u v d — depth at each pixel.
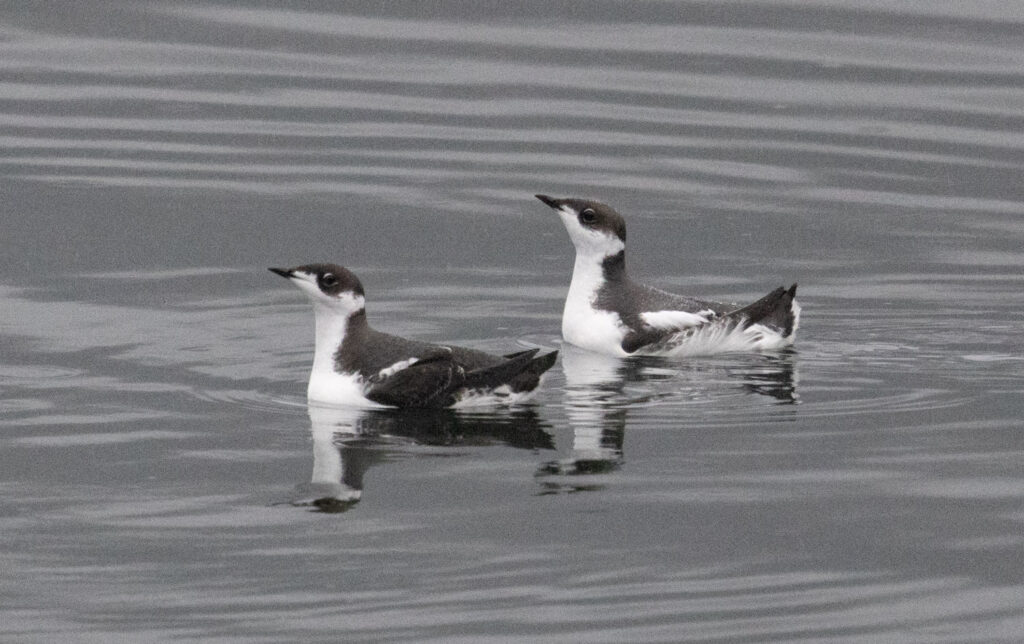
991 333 19.06
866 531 13.14
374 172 24.48
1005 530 13.14
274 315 19.25
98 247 21.59
